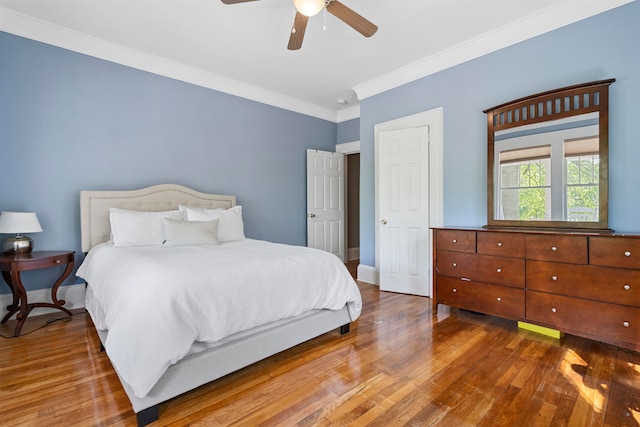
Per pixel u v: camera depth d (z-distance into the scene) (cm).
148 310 147
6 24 264
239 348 181
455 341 231
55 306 274
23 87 276
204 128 388
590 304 205
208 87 389
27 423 142
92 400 160
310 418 147
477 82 311
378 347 223
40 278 289
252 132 434
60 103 293
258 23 275
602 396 162
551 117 259
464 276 272
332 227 525
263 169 447
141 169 340
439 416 148
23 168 277
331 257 247
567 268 214
